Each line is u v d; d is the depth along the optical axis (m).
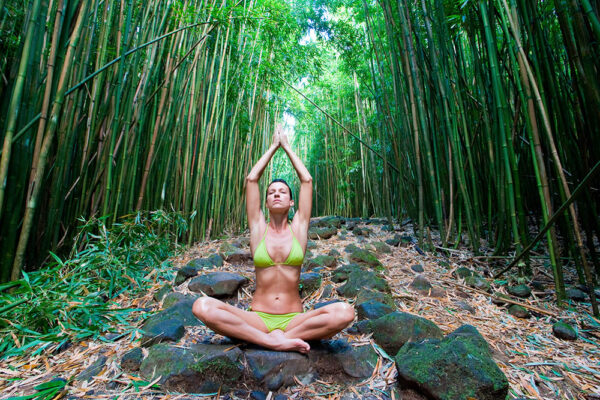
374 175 5.36
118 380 1.19
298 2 5.00
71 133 2.22
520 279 2.15
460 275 2.30
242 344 1.34
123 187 2.64
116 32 2.79
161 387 1.15
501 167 2.50
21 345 1.43
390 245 3.15
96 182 2.49
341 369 1.25
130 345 1.42
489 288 2.10
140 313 1.76
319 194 9.53
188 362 1.19
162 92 2.89
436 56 3.08
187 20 3.03
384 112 4.14
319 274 2.20
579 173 2.08
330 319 1.23
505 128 2.20
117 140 2.62
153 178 3.08
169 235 3.22
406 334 1.35
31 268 2.13
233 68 4.18
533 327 1.63
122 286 2.08
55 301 1.58
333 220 4.18
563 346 1.45
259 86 5.02
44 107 1.85
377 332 1.42
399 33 3.60
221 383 1.17
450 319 1.70
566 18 1.79
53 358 1.36
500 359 1.33
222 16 3.08
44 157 1.85
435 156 3.02
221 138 3.97
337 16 5.52
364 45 4.72
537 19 2.12
